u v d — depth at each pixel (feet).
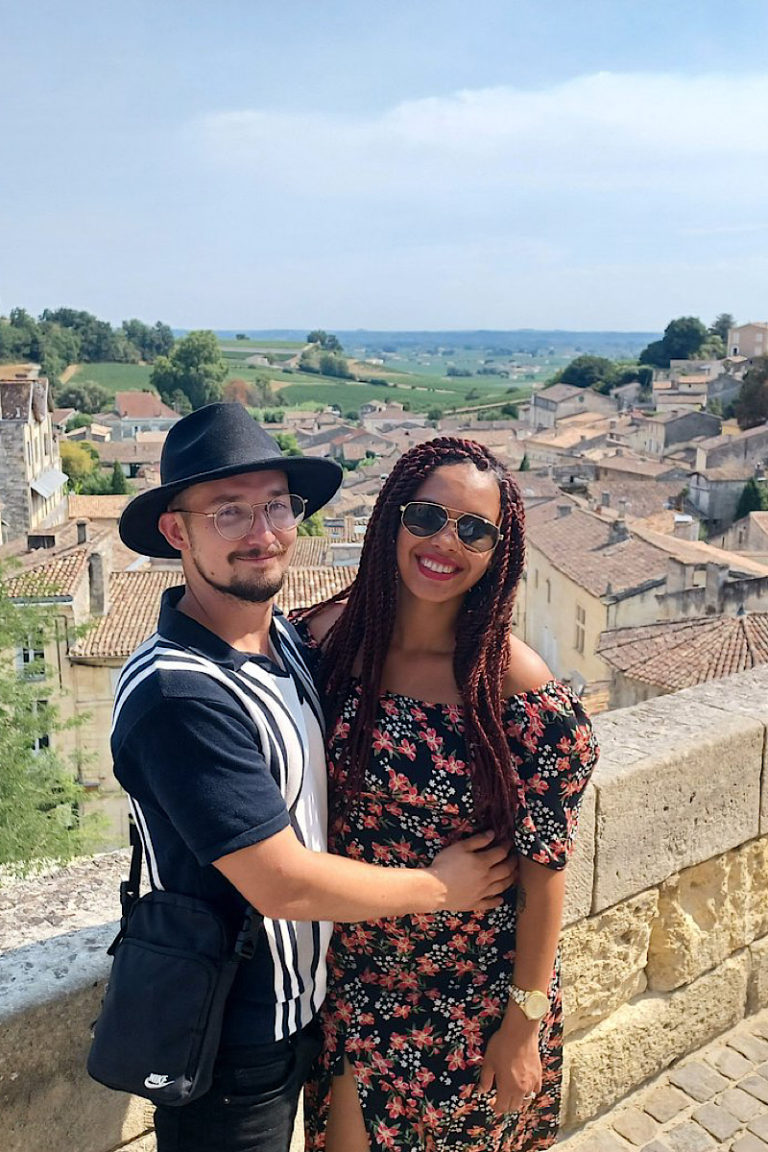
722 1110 9.24
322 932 5.67
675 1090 9.51
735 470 193.36
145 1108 6.51
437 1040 6.12
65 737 70.59
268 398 570.05
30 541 85.71
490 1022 6.18
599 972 9.05
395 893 5.35
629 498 179.32
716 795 9.64
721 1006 10.11
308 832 5.46
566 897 8.61
